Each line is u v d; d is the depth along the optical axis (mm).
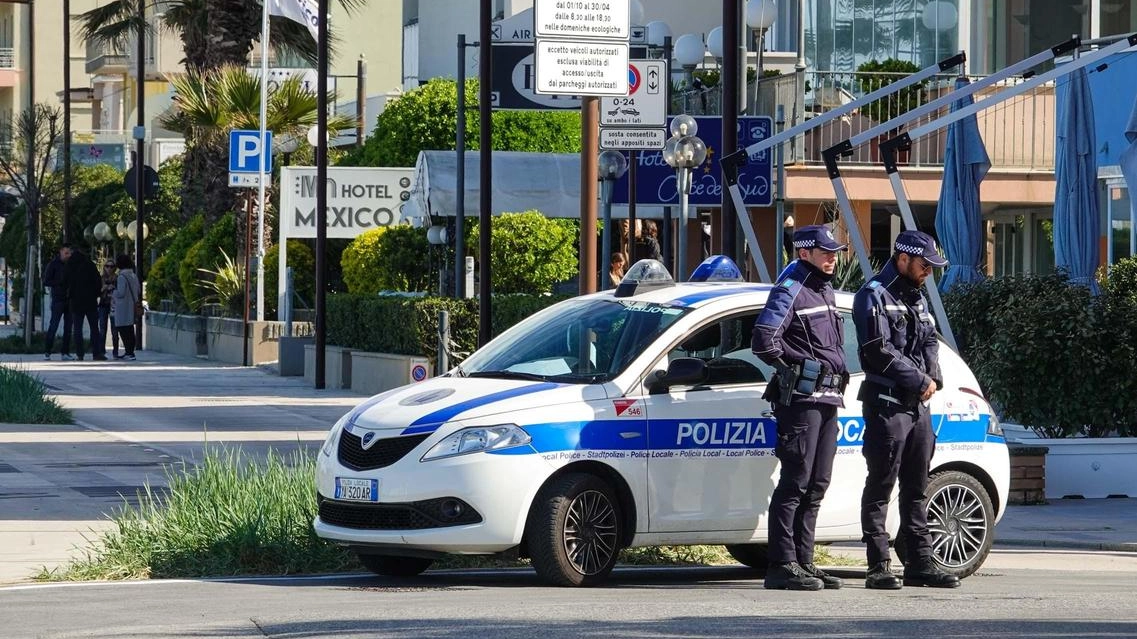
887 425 24703
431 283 77312
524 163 72812
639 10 64812
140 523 28141
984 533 26625
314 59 100438
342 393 64812
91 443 45562
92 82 195250
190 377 73375
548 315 27062
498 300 59812
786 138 36531
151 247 115812
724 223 39281
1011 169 63531
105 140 169250
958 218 49594
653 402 24922
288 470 30219
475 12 130875
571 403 24531
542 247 72875
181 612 22188
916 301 24984
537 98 74125
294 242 87875
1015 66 35188
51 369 78188
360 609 22297
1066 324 37531
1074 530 32656
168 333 97250
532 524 24297
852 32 74625
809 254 24469
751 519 25406
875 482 24984
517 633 20016
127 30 108125
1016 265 68812
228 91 92750
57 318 86625
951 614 21891
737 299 25984
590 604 22641
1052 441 37281
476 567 27766
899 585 24922
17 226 149375
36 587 25172
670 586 25312
